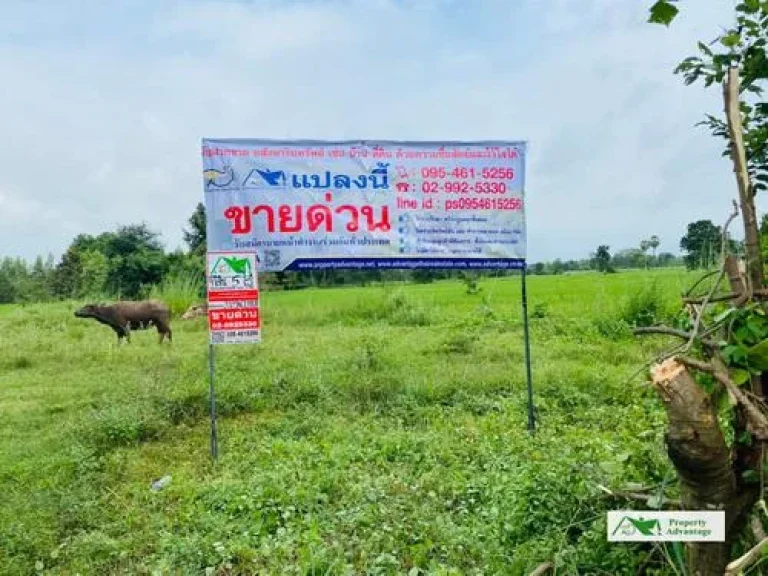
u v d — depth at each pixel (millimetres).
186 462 5930
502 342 11266
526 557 3400
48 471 5629
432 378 8180
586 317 13430
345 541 4004
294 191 6164
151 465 5875
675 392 2428
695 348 2799
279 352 10758
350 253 6246
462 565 3729
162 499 4996
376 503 4504
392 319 15891
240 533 4293
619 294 15016
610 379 7809
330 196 6207
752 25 2908
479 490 4648
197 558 3959
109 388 8516
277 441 6090
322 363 9305
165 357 10547
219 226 6098
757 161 3066
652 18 1983
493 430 6277
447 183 6324
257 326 5906
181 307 18297
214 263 5832
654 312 11508
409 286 28562
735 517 2668
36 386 9031
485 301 16328
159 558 4051
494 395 7668
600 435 5785
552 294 19859
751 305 2568
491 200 6367
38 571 4043
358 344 11000
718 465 2486
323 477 4965
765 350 2445
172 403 7344
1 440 6684
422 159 6305
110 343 12633
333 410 7301
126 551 4168
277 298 21516
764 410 2584
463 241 6359
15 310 20453
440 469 5168
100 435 6500
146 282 26328
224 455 6023
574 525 3393
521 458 5098
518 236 6398
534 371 8422
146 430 6711
